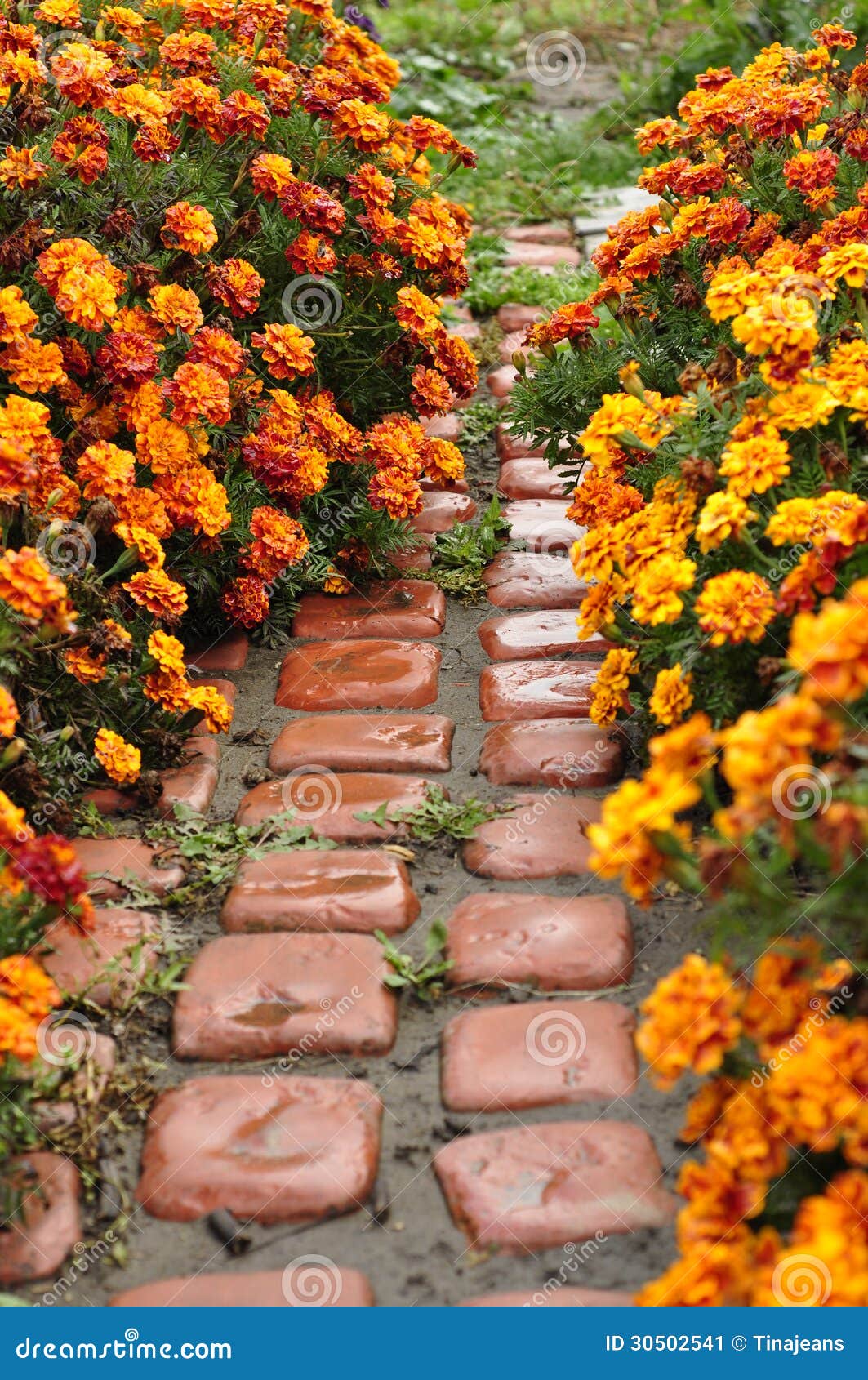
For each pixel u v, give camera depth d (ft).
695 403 8.28
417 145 12.07
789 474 7.98
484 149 21.26
